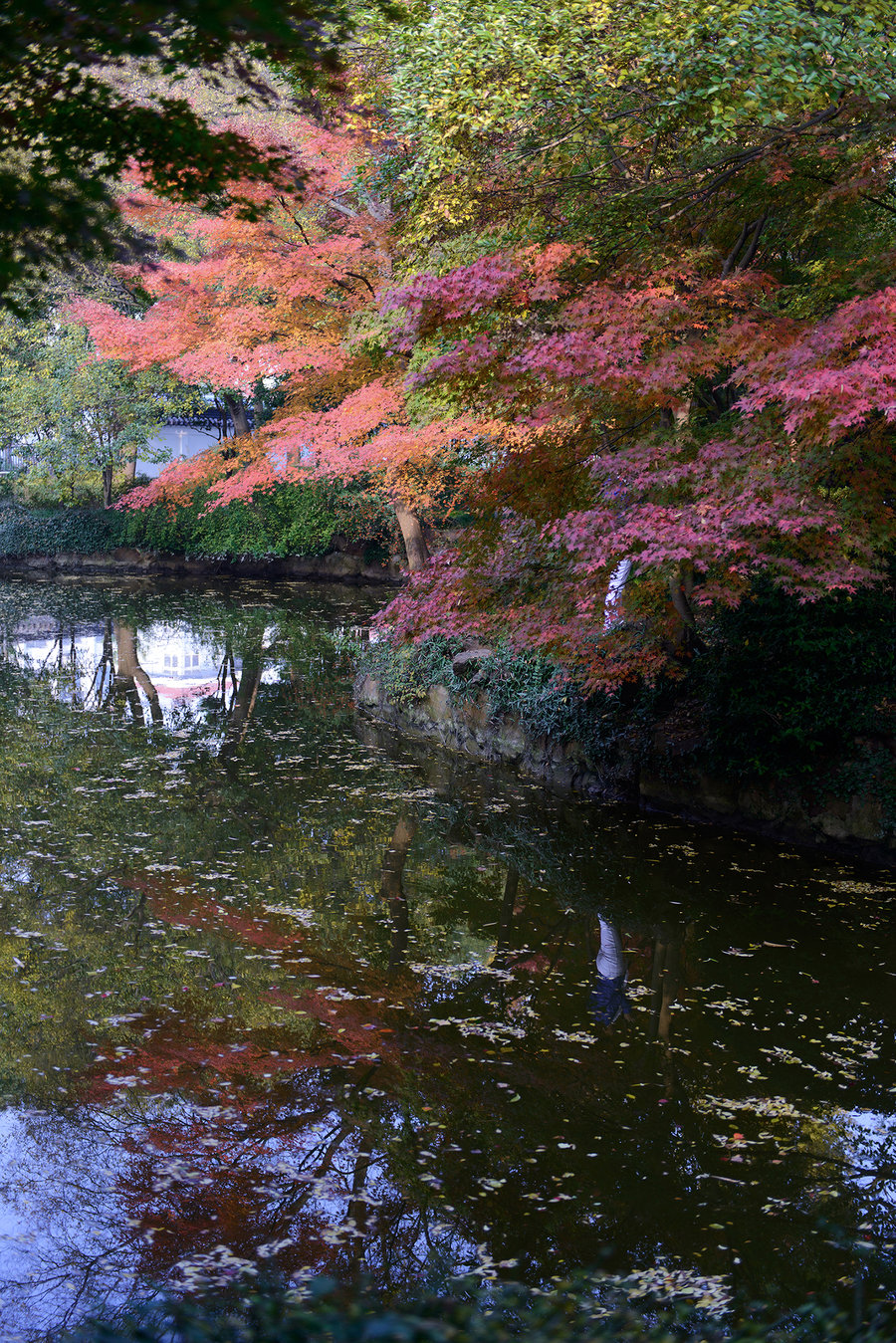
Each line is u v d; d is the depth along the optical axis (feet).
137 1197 15.89
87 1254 14.49
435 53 27.09
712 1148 17.47
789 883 29.27
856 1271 14.40
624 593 34.94
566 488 29.71
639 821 34.40
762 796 32.73
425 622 33.47
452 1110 18.47
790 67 22.45
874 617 31.09
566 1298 13.56
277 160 9.85
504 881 29.86
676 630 35.88
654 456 27.12
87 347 90.74
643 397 27.45
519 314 28.43
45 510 100.83
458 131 28.78
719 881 29.43
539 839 33.06
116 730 45.70
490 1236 15.14
